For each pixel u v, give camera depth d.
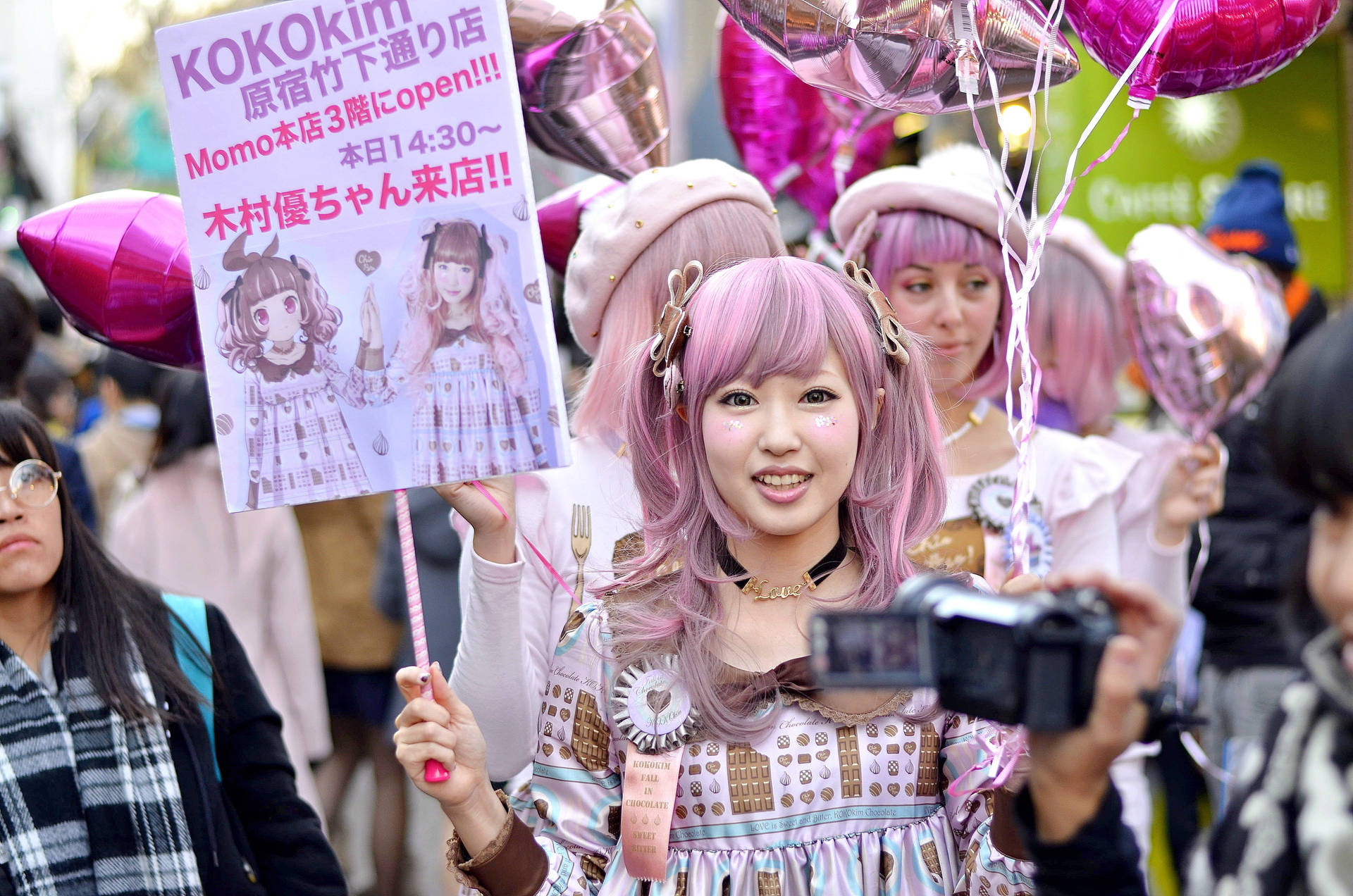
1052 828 2.23
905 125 6.65
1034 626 2.01
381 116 3.27
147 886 3.55
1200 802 6.49
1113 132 10.60
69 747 3.57
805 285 3.07
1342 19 11.16
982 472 4.57
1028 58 3.72
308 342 3.32
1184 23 3.67
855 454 3.12
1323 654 2.11
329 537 7.70
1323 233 11.84
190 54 3.30
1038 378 3.46
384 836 7.79
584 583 3.83
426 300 3.28
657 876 2.99
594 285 4.08
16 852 3.47
